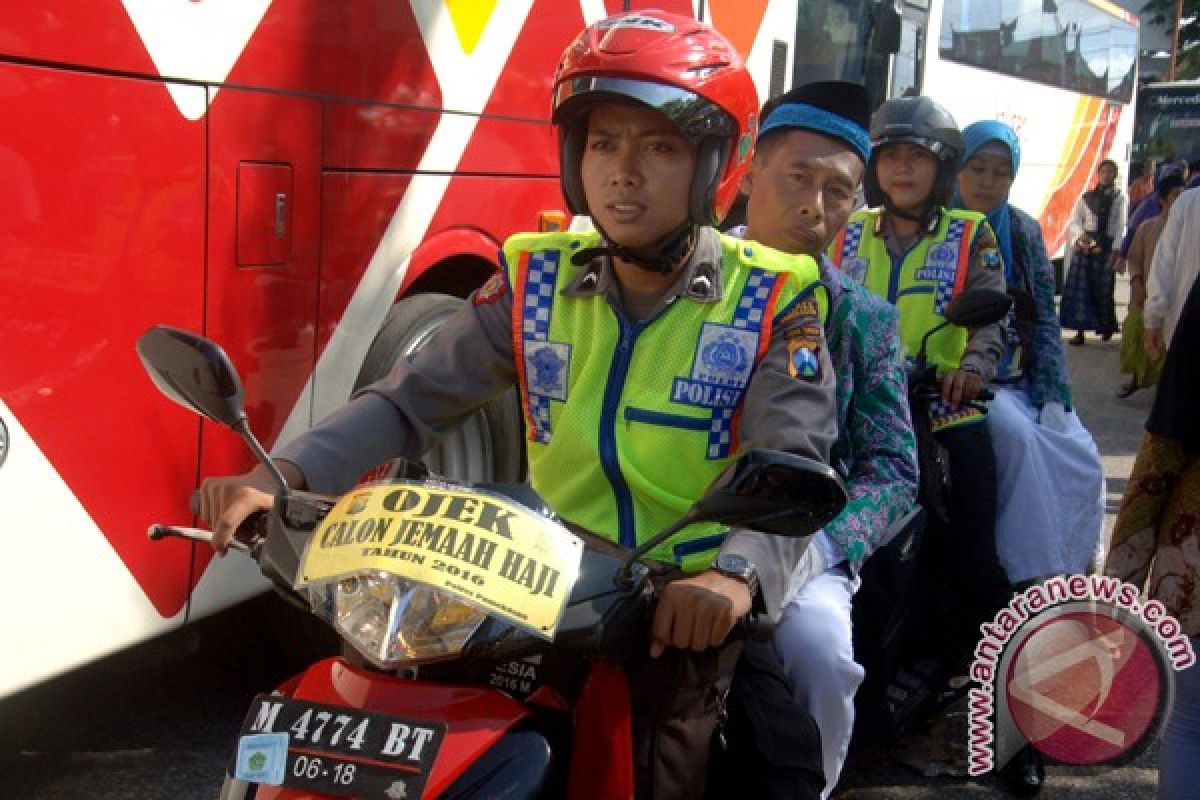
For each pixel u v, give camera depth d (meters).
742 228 3.33
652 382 2.11
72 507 2.87
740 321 2.11
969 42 10.56
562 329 2.16
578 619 1.73
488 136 4.23
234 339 3.26
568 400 2.16
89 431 2.88
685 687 1.92
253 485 1.99
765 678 2.25
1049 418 3.88
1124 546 2.83
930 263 3.65
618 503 2.15
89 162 2.82
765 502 1.68
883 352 2.77
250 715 1.67
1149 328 4.57
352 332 3.70
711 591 1.79
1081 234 12.91
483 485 1.75
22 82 2.67
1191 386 2.68
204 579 3.23
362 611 1.66
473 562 1.65
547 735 1.82
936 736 3.74
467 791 1.62
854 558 2.64
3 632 2.75
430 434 2.23
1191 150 23.95
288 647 3.82
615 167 2.02
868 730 3.12
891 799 3.51
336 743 1.61
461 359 2.25
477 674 1.77
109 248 2.88
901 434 2.79
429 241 4.00
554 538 1.71
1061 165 14.05
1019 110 12.31
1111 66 15.47
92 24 2.80
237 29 3.18
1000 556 3.60
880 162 3.63
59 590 2.86
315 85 3.46
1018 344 3.90
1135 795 3.63
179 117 3.04
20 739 3.53
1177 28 30.05
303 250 3.47
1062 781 3.70
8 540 2.74
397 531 1.68
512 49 4.31
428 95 3.93
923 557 3.35
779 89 6.49
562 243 2.21
